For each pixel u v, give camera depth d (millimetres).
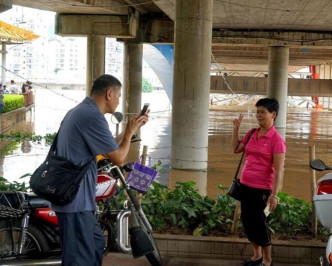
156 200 7098
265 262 5578
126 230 4711
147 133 25547
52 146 4188
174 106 14164
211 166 16062
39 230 4887
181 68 13969
